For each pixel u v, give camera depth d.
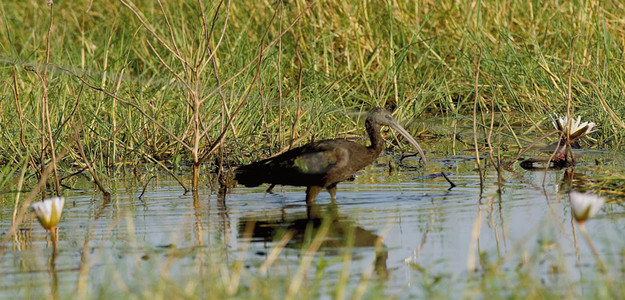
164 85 17.75
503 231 9.13
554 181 12.18
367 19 20.27
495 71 18.23
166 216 10.63
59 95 15.84
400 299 7.05
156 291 7.05
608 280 6.93
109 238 9.43
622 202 10.35
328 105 17.22
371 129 12.28
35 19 22.02
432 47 19.91
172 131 16.03
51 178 13.47
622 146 15.28
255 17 20.88
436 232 9.24
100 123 14.83
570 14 19.75
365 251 8.56
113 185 13.27
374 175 13.62
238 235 9.45
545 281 7.30
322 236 9.26
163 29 21.03
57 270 8.12
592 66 17.84
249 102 16.25
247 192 12.44
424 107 18.12
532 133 16.45
